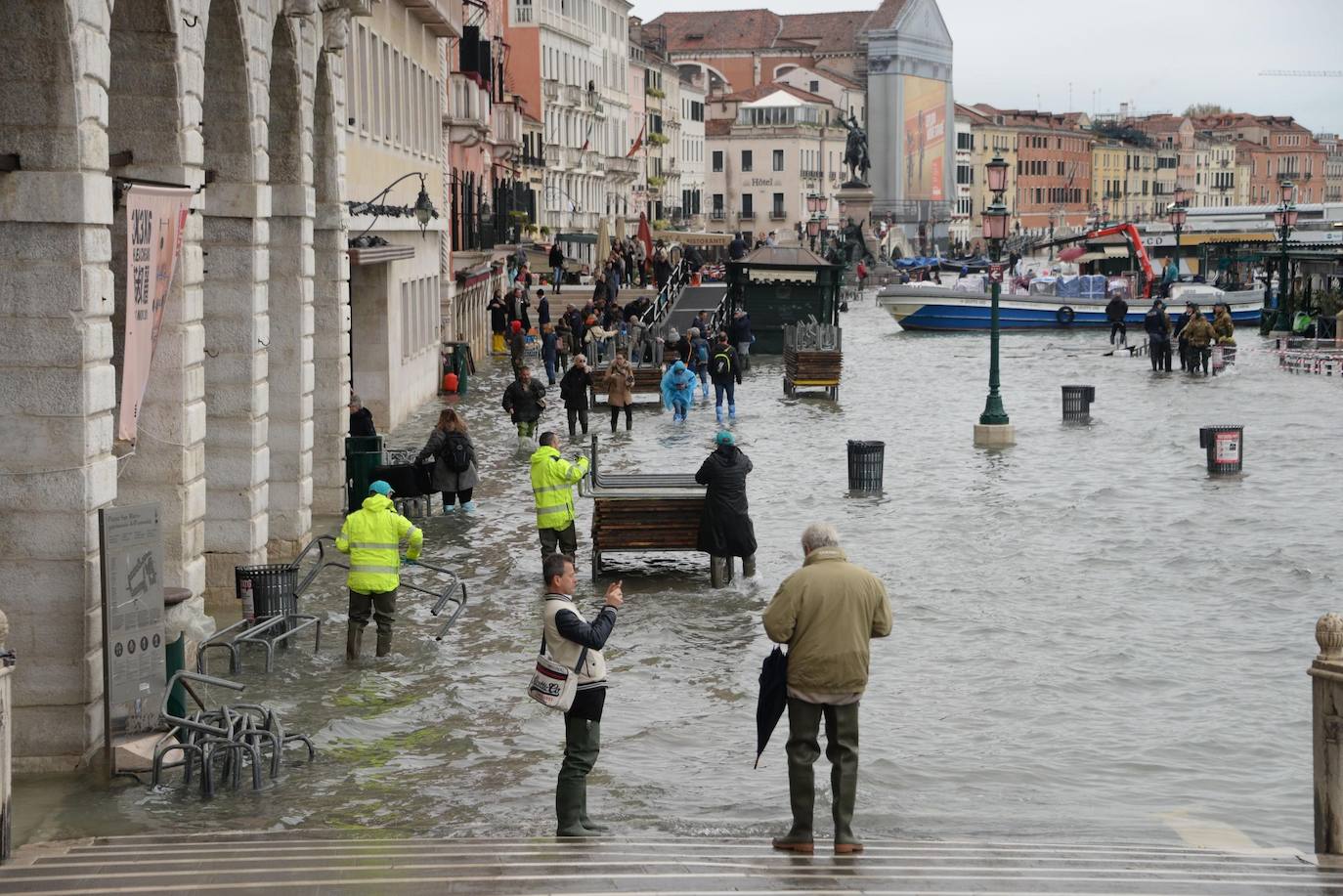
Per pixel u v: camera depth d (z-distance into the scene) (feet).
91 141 52.54
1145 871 39.29
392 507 69.67
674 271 296.10
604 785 52.49
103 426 54.08
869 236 564.71
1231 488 116.37
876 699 63.21
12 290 52.19
